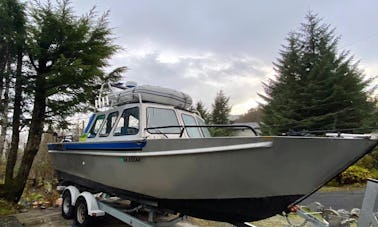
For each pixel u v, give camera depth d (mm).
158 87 4871
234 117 31219
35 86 7418
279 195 3404
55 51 7648
